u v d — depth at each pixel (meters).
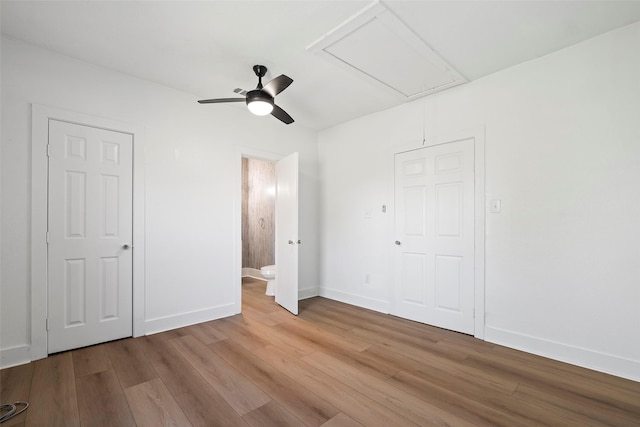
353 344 2.70
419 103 3.34
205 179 3.32
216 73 2.81
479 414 1.73
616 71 2.16
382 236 3.70
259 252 5.78
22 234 2.30
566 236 2.36
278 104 3.53
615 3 1.87
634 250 2.09
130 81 2.84
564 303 2.37
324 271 4.46
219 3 1.90
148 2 1.89
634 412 1.75
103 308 2.67
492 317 2.76
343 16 2.02
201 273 3.28
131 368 2.23
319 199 4.57
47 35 2.24
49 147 2.42
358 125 4.00
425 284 3.27
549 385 2.03
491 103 2.78
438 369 2.25
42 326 2.36
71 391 1.92
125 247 2.78
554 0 1.85
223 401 1.84
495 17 2.01
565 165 2.38
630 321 2.10
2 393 1.89
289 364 2.32
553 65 2.44
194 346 2.63
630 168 2.11
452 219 3.06
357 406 1.80
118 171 2.76
